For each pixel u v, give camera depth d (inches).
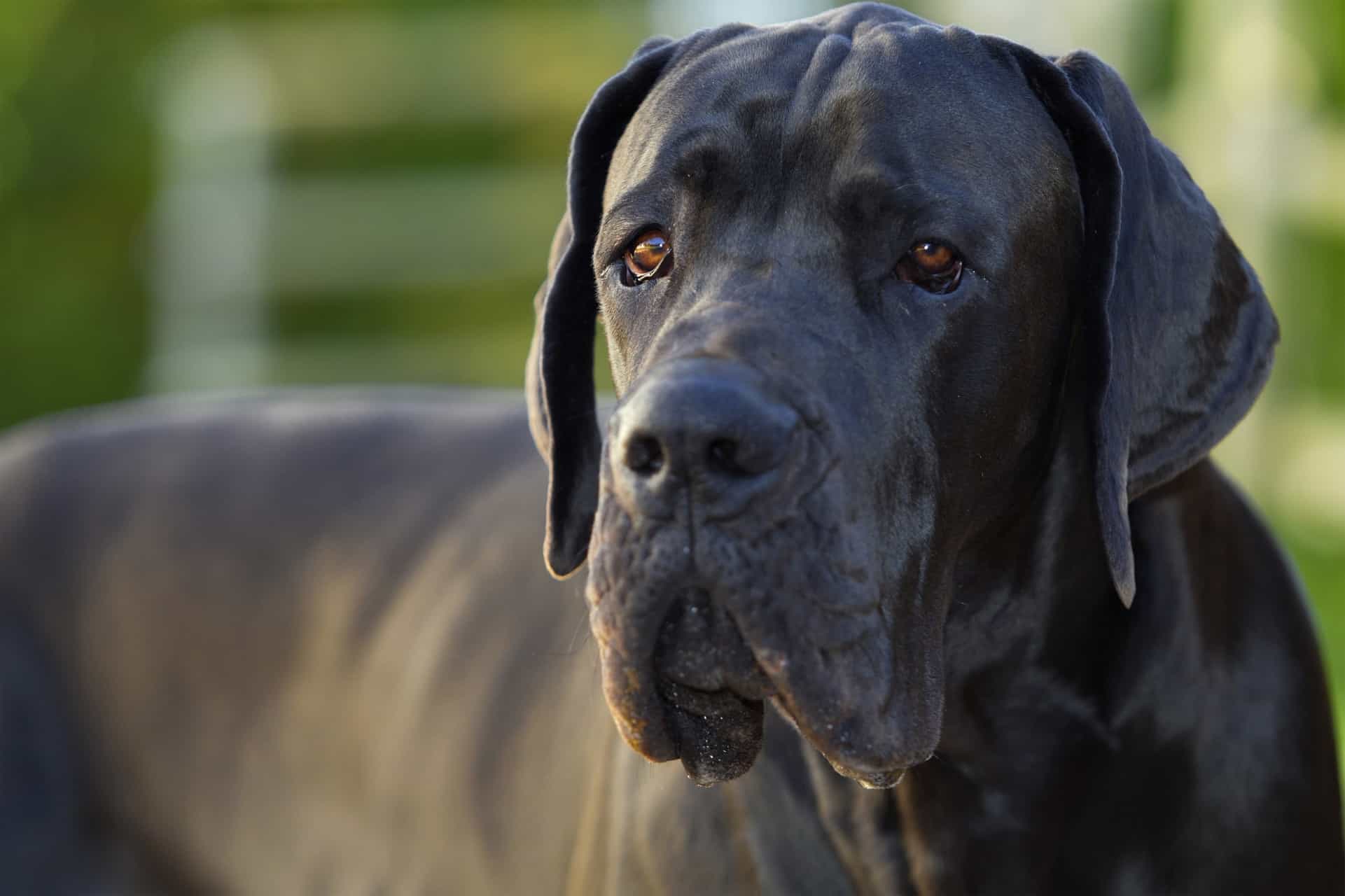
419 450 330.6
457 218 880.9
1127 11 771.4
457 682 296.5
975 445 210.4
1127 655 228.4
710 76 219.1
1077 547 227.5
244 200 850.8
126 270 708.7
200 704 328.5
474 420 332.8
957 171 205.9
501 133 951.0
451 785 291.1
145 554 338.3
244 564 330.0
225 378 799.7
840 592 188.7
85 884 336.5
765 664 187.0
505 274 892.0
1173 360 221.9
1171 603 229.8
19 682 340.8
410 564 314.7
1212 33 671.8
